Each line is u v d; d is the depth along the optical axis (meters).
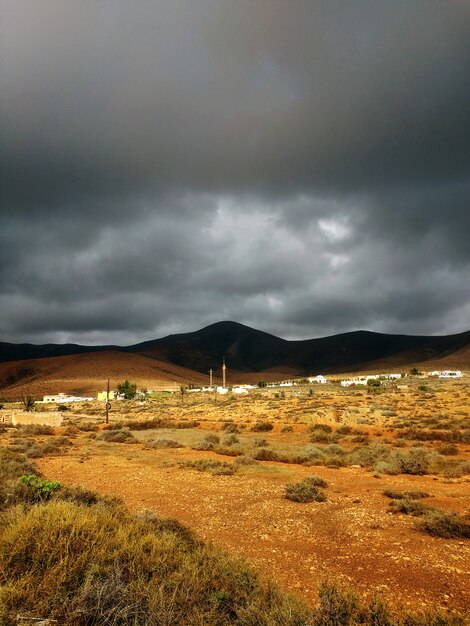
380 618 5.76
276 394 113.38
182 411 77.31
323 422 46.38
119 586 5.34
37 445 31.78
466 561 9.54
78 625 4.84
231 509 14.33
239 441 35.06
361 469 22.53
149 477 20.09
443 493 16.47
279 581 8.34
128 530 7.38
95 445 34.50
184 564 6.53
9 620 4.71
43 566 5.77
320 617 5.62
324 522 12.82
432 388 100.31
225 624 5.42
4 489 12.24
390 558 9.75
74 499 11.98
